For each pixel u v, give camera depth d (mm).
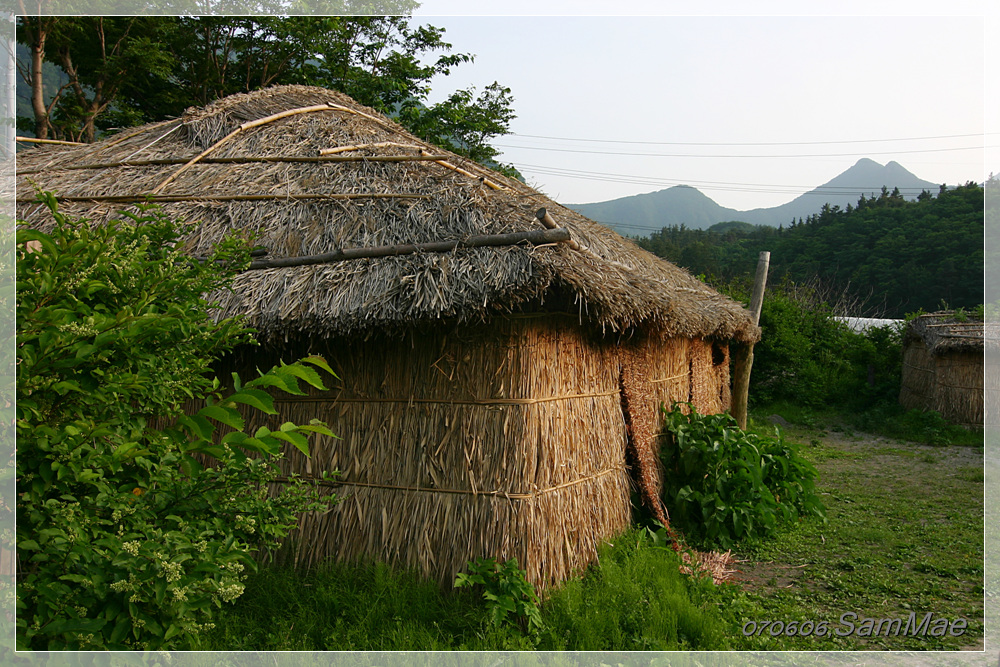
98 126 16031
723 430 6980
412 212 5227
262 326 4676
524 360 4680
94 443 2701
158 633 2684
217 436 5336
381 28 17859
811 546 6527
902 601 5246
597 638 4305
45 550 2486
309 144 6512
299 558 5008
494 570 4477
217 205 5727
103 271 2672
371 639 4242
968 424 13234
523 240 4559
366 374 5062
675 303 5789
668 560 5371
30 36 12188
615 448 6000
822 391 16125
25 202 5965
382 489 4918
